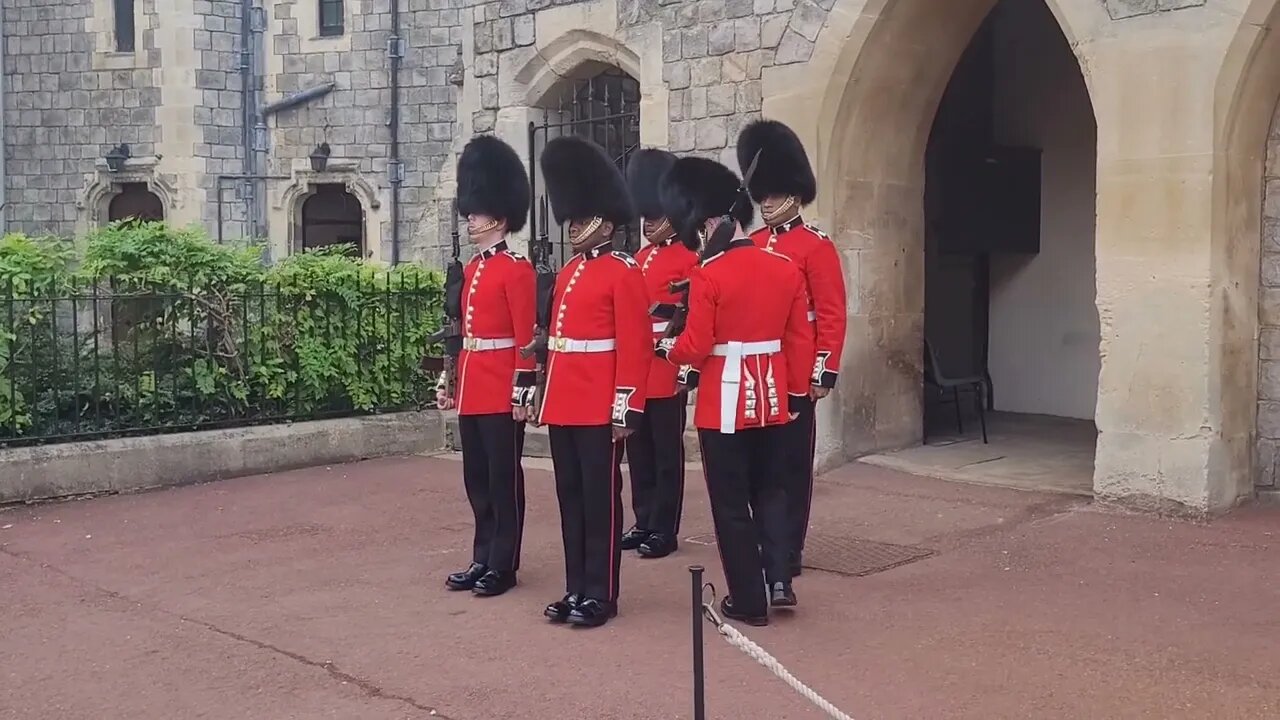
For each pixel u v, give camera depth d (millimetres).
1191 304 5820
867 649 4254
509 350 5090
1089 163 8984
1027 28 9195
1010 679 3936
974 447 7969
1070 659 4113
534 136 9234
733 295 4477
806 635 4422
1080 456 7637
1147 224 5945
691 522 6371
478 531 5238
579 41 8750
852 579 5148
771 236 5188
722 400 4480
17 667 4312
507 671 4145
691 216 4645
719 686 3936
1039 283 9344
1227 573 5074
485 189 5137
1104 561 5301
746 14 7613
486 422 5062
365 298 8586
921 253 7883
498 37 9289
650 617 4734
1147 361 5984
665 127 8117
